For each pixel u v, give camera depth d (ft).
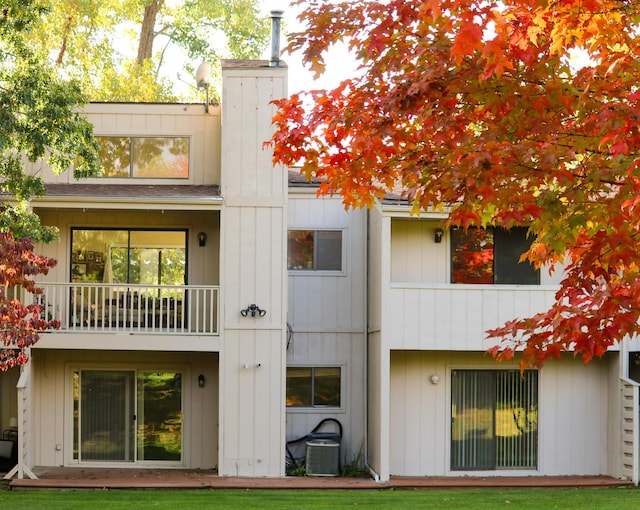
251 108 69.67
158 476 68.03
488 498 59.36
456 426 71.56
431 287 68.33
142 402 73.41
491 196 27.04
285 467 70.23
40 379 72.64
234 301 69.26
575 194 26.37
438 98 27.71
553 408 71.82
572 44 28.14
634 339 70.03
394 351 71.67
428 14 27.48
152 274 73.26
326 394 75.41
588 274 27.43
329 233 75.77
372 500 58.18
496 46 24.41
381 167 30.96
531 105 27.07
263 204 69.51
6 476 64.85
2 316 52.37
